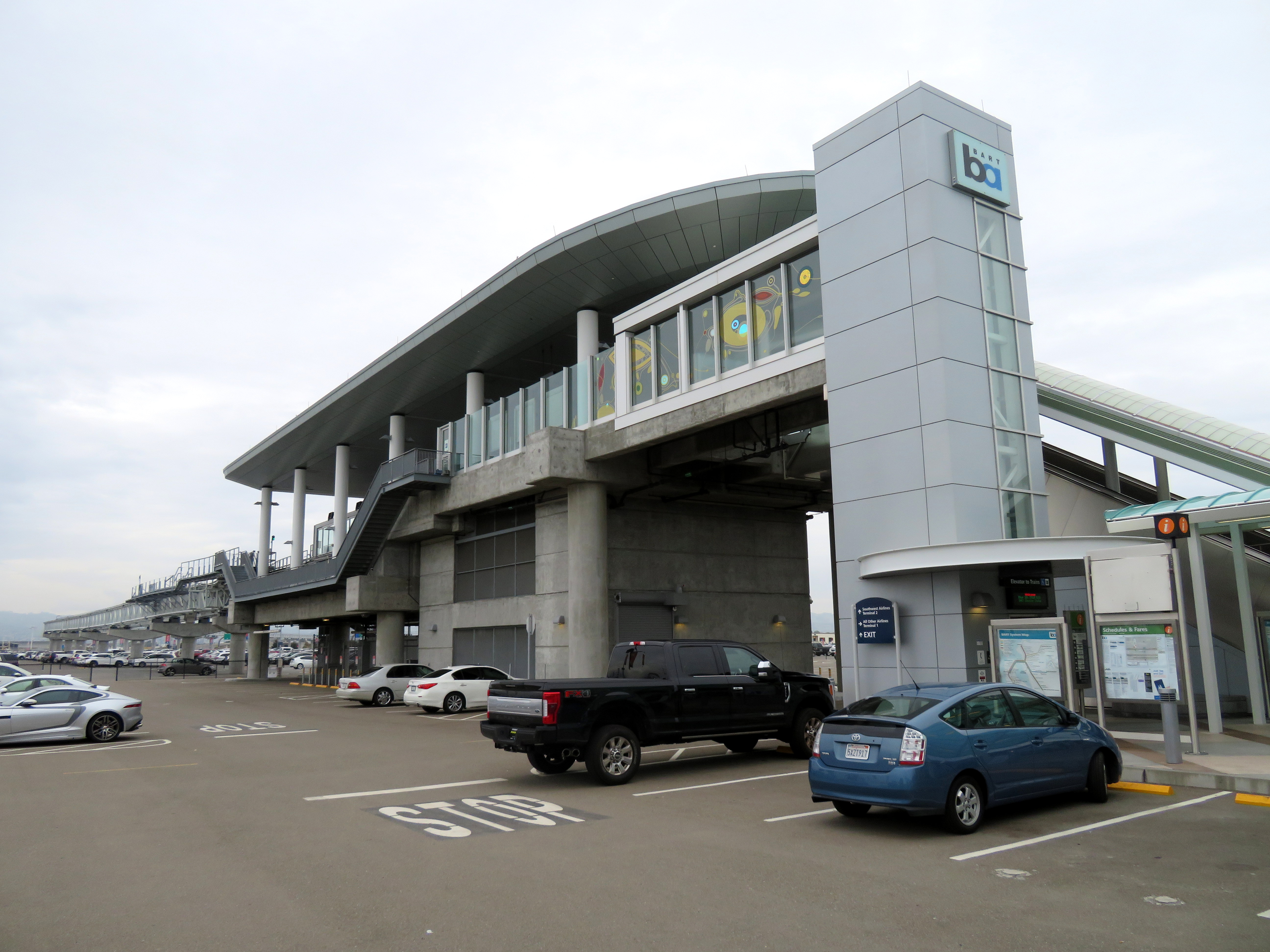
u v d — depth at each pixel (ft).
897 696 31.91
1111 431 61.05
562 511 96.02
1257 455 53.01
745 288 71.20
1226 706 60.08
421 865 25.95
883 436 56.08
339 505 170.91
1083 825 29.86
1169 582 41.65
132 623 326.44
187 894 23.31
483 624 110.01
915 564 51.11
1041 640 46.32
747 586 102.01
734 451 83.87
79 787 42.16
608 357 89.92
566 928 19.98
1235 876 23.29
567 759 44.88
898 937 19.03
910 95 56.90
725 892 22.65
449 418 152.76
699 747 56.18
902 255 56.18
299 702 113.70
